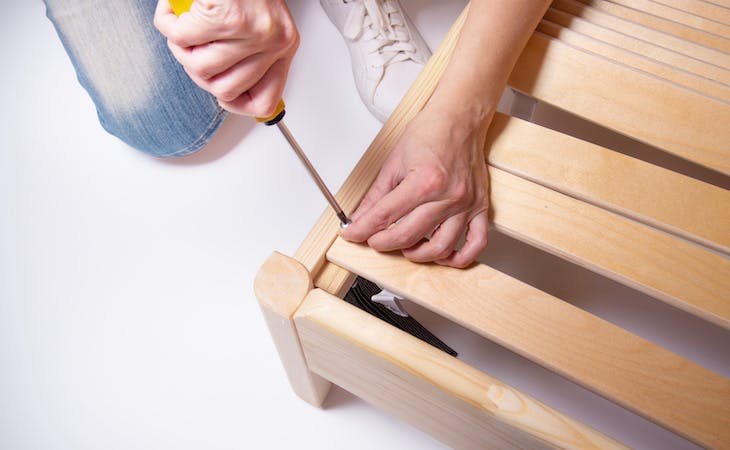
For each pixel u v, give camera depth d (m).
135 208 1.10
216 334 1.03
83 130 1.16
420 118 0.68
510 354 0.98
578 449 0.53
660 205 0.68
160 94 0.97
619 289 1.01
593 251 0.66
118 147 1.15
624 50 0.75
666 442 0.94
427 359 0.57
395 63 1.11
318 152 1.12
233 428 0.97
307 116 1.15
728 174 0.70
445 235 0.64
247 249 1.07
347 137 1.13
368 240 0.65
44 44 1.23
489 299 0.64
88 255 1.08
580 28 0.78
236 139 1.14
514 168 0.70
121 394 0.99
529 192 0.69
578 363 0.61
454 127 0.67
